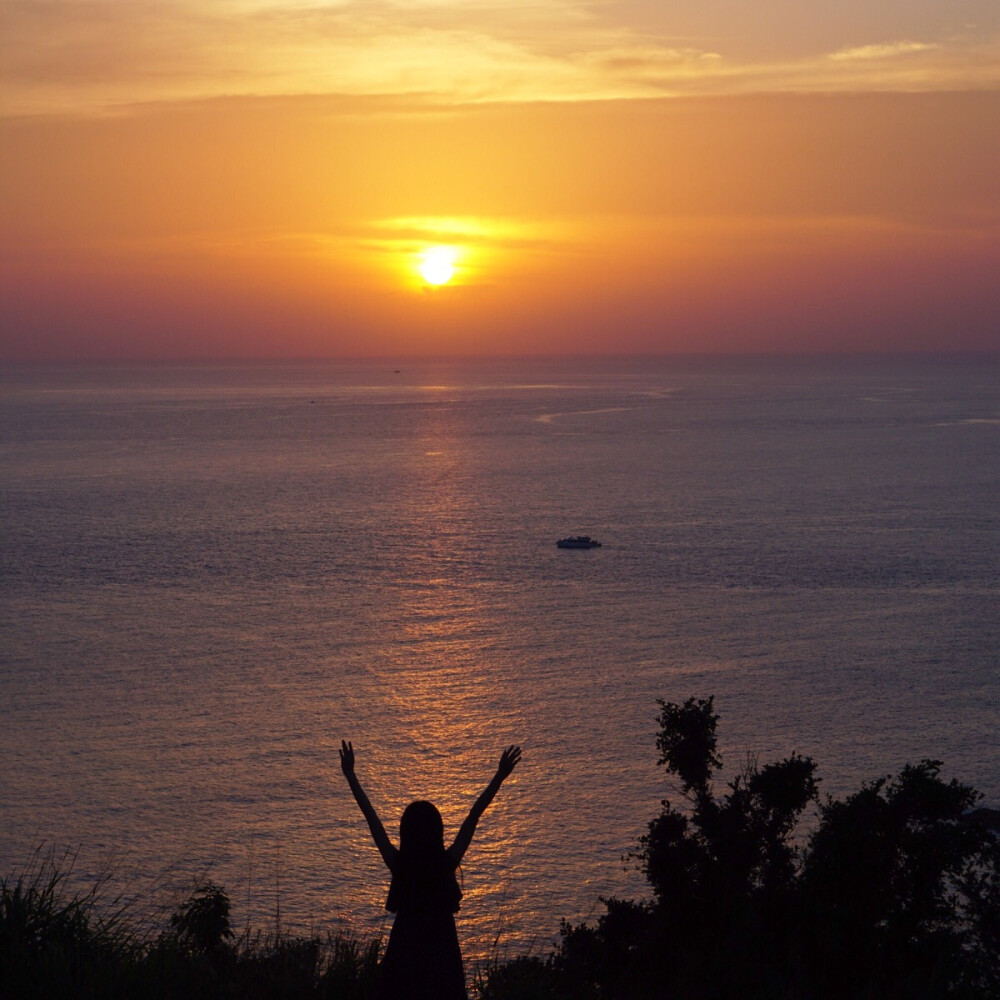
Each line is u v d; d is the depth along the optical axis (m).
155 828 50.44
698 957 11.12
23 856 46.69
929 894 11.77
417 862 7.10
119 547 131.00
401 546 131.50
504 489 185.38
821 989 10.70
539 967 10.60
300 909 41.62
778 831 12.80
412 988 6.93
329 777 57.53
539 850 47.44
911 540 131.88
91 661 80.75
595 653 82.06
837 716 66.38
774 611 95.19
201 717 67.75
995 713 66.56
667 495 176.25
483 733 64.56
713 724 13.64
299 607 98.88
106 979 8.39
